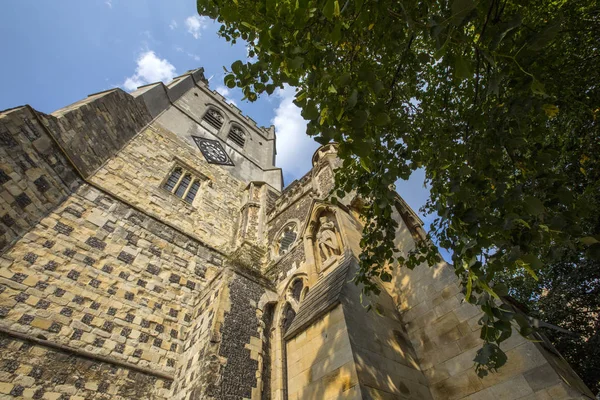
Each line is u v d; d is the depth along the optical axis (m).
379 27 3.93
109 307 9.73
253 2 3.60
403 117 5.45
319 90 3.53
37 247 9.26
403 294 8.34
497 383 5.69
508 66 3.00
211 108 28.48
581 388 6.01
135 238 12.25
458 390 6.08
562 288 10.63
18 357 7.33
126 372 8.72
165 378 9.23
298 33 3.39
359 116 3.14
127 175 14.84
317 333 6.33
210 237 16.30
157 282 11.63
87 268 10.06
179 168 18.75
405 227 9.66
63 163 11.25
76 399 7.54
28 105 9.91
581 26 5.11
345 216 10.79
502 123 3.54
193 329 10.61
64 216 10.55
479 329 6.48
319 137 3.42
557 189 3.18
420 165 5.21
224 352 8.62
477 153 3.84
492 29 2.88
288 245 15.46
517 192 3.02
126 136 16.19
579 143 5.89
